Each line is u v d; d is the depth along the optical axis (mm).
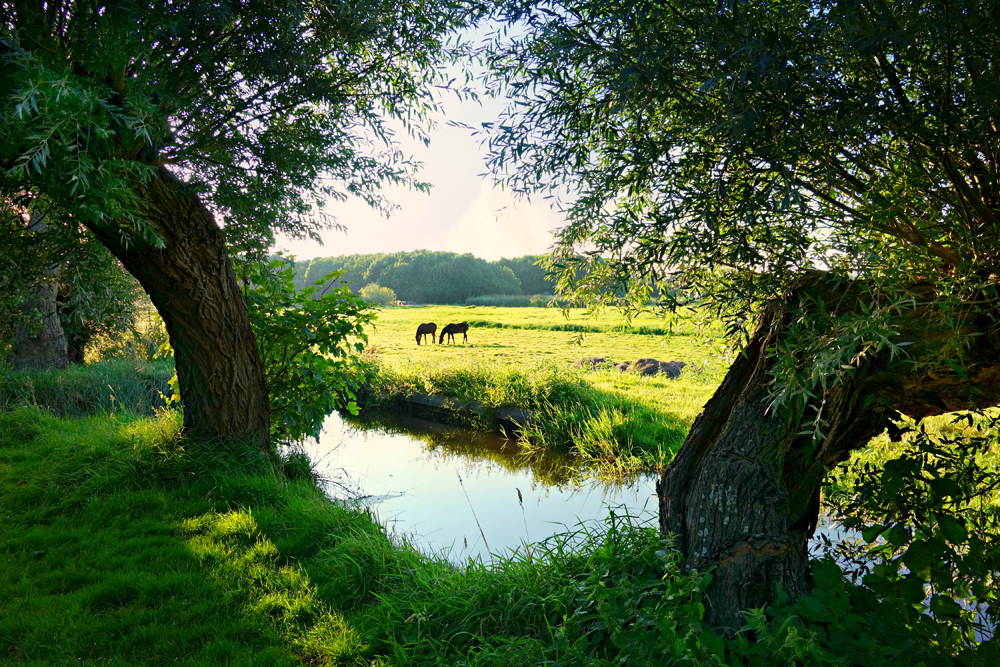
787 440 2654
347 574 3867
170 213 4855
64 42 3467
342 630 3230
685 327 3533
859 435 2898
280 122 5539
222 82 4793
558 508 6055
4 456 6168
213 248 5293
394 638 3064
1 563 3928
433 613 3273
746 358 3035
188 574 3799
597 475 7297
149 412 8938
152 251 4867
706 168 2230
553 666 2504
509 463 8086
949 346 2191
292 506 4844
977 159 1942
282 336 6438
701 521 2783
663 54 1899
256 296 6477
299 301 6645
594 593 2789
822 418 2572
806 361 2371
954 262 2191
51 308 10594
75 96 2781
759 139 1922
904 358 2332
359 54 5574
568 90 2422
